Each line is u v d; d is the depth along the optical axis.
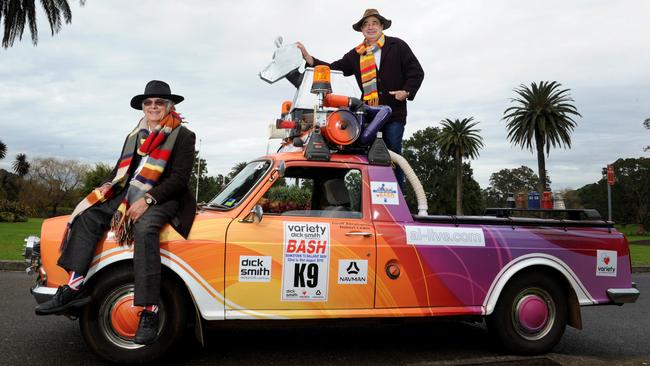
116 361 3.81
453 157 82.56
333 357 4.43
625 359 4.68
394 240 4.30
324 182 4.51
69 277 3.79
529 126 58.50
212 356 4.33
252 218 4.08
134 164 4.11
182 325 3.95
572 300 4.80
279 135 5.34
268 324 4.05
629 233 79.50
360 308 4.18
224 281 3.92
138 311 3.83
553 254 4.73
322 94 4.55
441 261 4.39
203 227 3.97
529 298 4.68
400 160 4.77
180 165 3.99
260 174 4.37
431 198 91.44
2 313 5.83
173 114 4.15
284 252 4.05
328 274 4.11
